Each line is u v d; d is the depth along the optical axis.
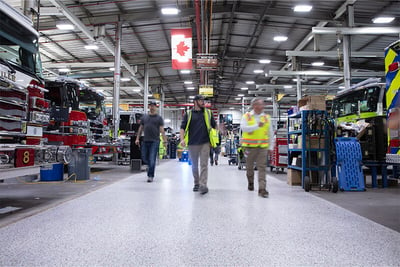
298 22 12.78
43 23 11.88
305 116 5.12
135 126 13.21
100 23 11.95
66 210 3.17
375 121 5.74
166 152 16.39
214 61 13.52
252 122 4.31
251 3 11.73
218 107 35.09
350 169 4.98
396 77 3.99
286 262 1.79
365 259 1.84
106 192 4.41
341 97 7.47
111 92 25.31
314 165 5.16
